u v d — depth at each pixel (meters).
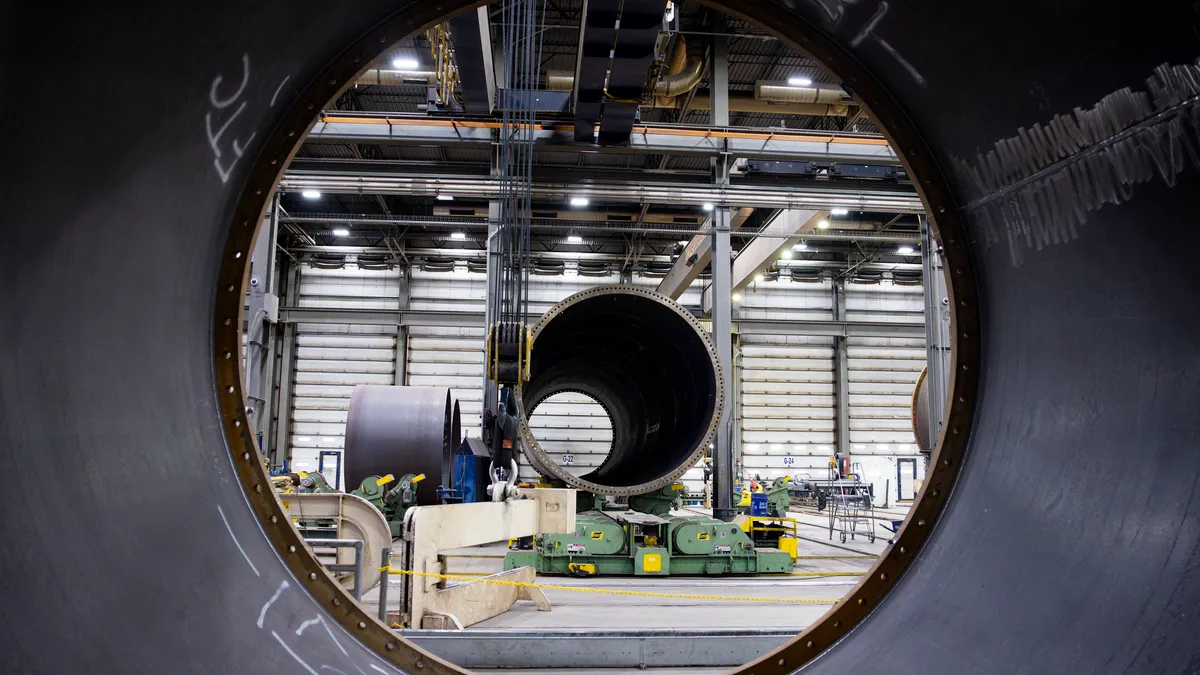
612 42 8.22
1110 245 1.96
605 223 16.55
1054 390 2.18
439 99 11.09
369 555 5.91
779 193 12.20
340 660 2.16
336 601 2.36
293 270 21.98
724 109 12.96
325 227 21.27
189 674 1.81
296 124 2.47
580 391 13.05
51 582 1.64
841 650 2.39
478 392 21.86
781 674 2.38
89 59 1.70
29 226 1.68
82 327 1.85
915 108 2.58
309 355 21.81
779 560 8.16
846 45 2.62
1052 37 1.95
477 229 21.58
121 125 1.86
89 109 1.76
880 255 22.77
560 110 11.30
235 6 1.96
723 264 12.09
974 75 2.26
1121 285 1.94
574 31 14.29
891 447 23.73
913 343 24.09
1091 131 1.96
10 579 1.57
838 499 15.46
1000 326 2.45
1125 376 1.93
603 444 22.02
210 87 2.07
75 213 1.79
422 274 22.39
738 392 23.58
